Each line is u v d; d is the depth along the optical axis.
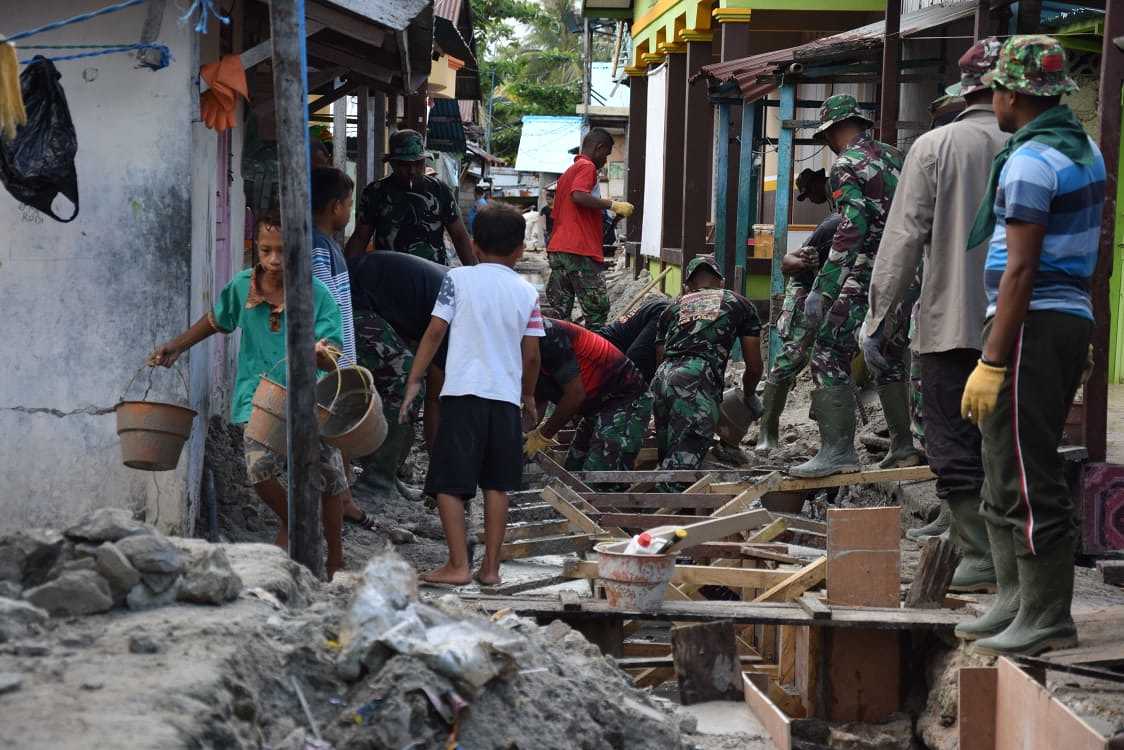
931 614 8.90
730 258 27.05
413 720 5.26
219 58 13.09
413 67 17.81
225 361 13.92
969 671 7.24
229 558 6.59
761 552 10.74
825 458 12.55
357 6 11.17
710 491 12.23
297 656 5.44
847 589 9.18
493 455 9.74
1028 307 7.40
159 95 10.48
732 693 8.17
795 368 15.01
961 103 14.11
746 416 14.94
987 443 7.74
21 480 10.68
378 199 15.63
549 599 9.22
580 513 11.04
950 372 9.40
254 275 9.02
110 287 10.59
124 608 5.63
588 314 20.38
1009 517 7.73
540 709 5.91
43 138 9.49
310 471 7.85
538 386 13.05
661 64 33.50
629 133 38.09
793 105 20.44
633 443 13.63
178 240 10.55
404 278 12.66
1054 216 7.38
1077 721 6.10
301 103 7.64
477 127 64.75
